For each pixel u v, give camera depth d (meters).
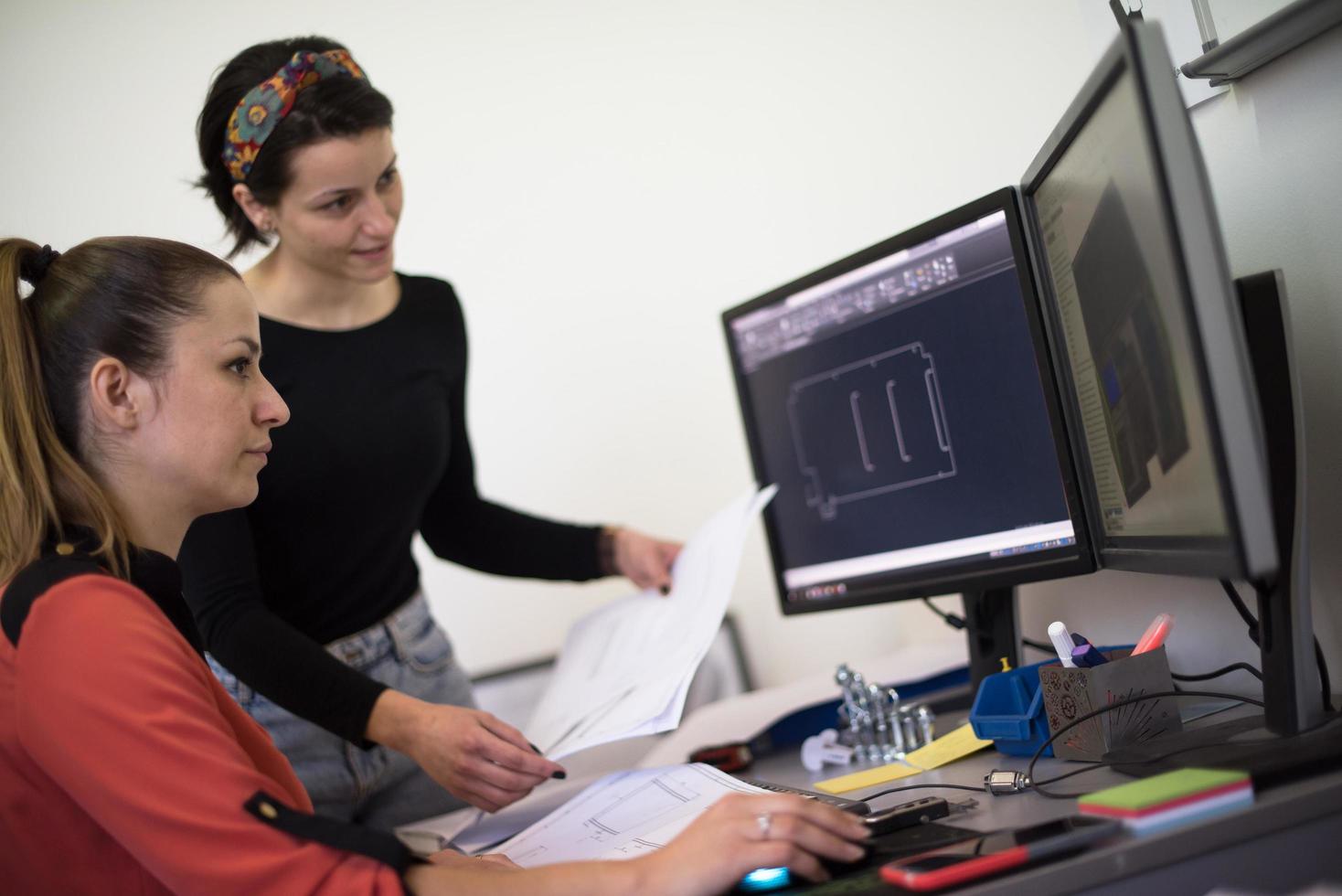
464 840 1.20
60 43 2.37
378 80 2.47
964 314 1.13
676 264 2.28
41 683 0.75
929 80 1.52
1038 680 1.03
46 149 2.36
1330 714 0.84
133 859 0.80
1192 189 0.68
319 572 1.45
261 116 1.28
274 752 0.98
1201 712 1.01
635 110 2.27
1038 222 1.04
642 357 2.35
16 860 0.78
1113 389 0.92
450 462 1.67
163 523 0.91
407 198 2.48
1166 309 0.75
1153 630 0.97
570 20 2.34
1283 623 0.82
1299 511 0.81
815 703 1.40
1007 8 1.33
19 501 0.83
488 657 2.47
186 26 2.40
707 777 1.06
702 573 1.35
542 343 2.44
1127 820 0.68
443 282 1.65
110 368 0.86
